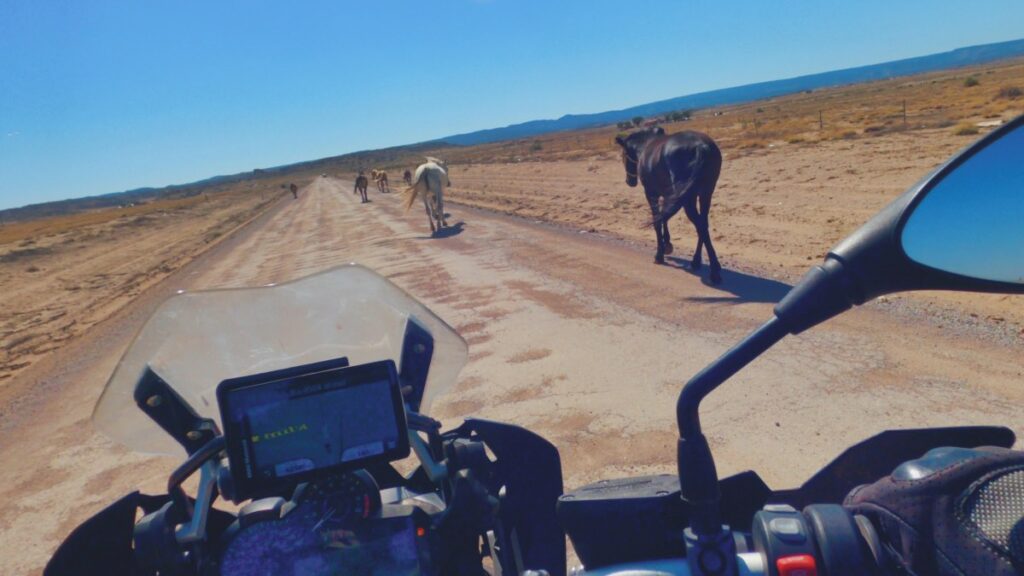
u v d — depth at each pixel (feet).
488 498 7.20
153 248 113.80
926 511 5.15
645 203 64.28
